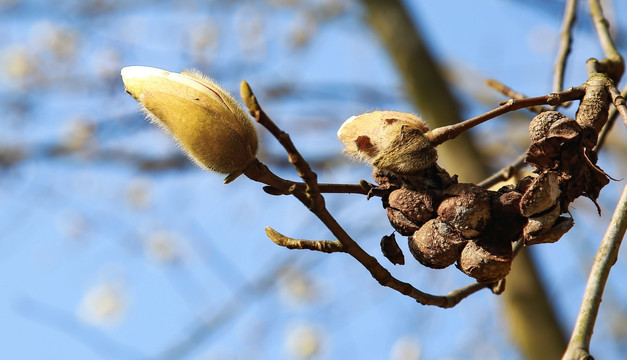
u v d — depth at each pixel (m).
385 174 0.45
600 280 0.43
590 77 0.45
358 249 0.45
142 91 0.45
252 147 0.45
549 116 0.44
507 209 0.44
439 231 0.44
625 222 0.44
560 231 0.43
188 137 0.44
